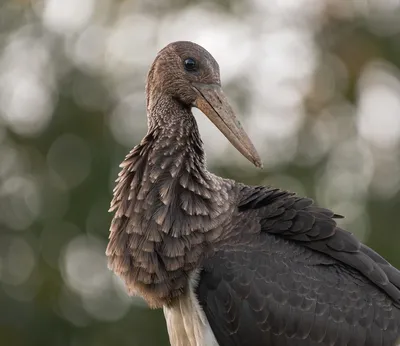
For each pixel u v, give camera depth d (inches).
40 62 773.3
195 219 360.5
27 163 750.5
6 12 782.5
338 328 356.2
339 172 718.5
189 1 775.1
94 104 750.5
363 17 762.2
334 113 740.0
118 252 364.8
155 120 382.0
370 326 358.3
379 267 367.6
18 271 722.8
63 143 745.0
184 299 362.0
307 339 355.6
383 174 719.1
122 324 693.9
